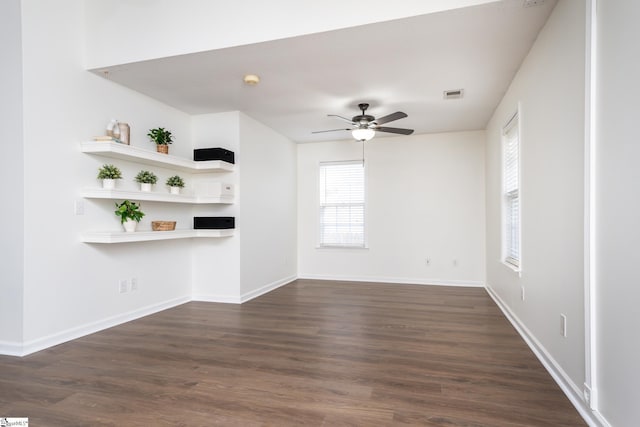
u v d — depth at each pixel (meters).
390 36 2.53
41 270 2.69
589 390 1.70
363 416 1.80
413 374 2.28
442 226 5.44
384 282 5.66
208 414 1.82
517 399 1.96
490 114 4.45
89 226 3.08
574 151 1.93
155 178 3.54
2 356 2.57
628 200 1.42
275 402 1.94
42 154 2.70
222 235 4.06
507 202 3.85
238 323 3.43
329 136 5.61
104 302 3.23
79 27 3.00
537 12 2.25
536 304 2.63
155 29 2.87
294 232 5.98
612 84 1.53
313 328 3.27
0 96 2.62
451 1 2.22
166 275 4.02
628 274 1.42
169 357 2.57
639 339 1.35
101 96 3.20
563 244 2.09
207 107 4.13
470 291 4.93
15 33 2.56
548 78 2.33
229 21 2.68
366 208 5.77
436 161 5.47
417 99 3.87
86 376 2.25
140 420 1.76
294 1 2.53
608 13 1.56
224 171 4.25
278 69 3.08
